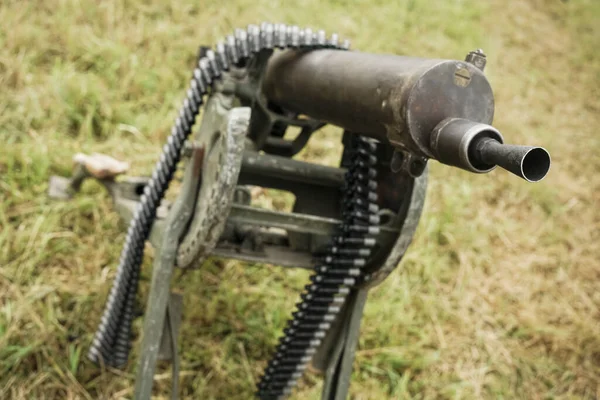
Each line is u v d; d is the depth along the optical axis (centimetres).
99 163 344
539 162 165
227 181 229
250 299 379
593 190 555
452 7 689
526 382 397
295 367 293
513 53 687
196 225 254
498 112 588
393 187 271
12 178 384
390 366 374
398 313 394
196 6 547
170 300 288
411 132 191
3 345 318
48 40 466
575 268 479
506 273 457
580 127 619
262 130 290
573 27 761
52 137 411
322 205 299
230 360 354
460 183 494
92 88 438
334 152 482
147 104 461
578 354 415
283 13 569
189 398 337
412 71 194
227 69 262
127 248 299
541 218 507
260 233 288
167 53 492
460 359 397
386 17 628
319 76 237
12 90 427
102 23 494
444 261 442
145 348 268
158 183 283
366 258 279
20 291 345
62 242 370
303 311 271
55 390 321
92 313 349
